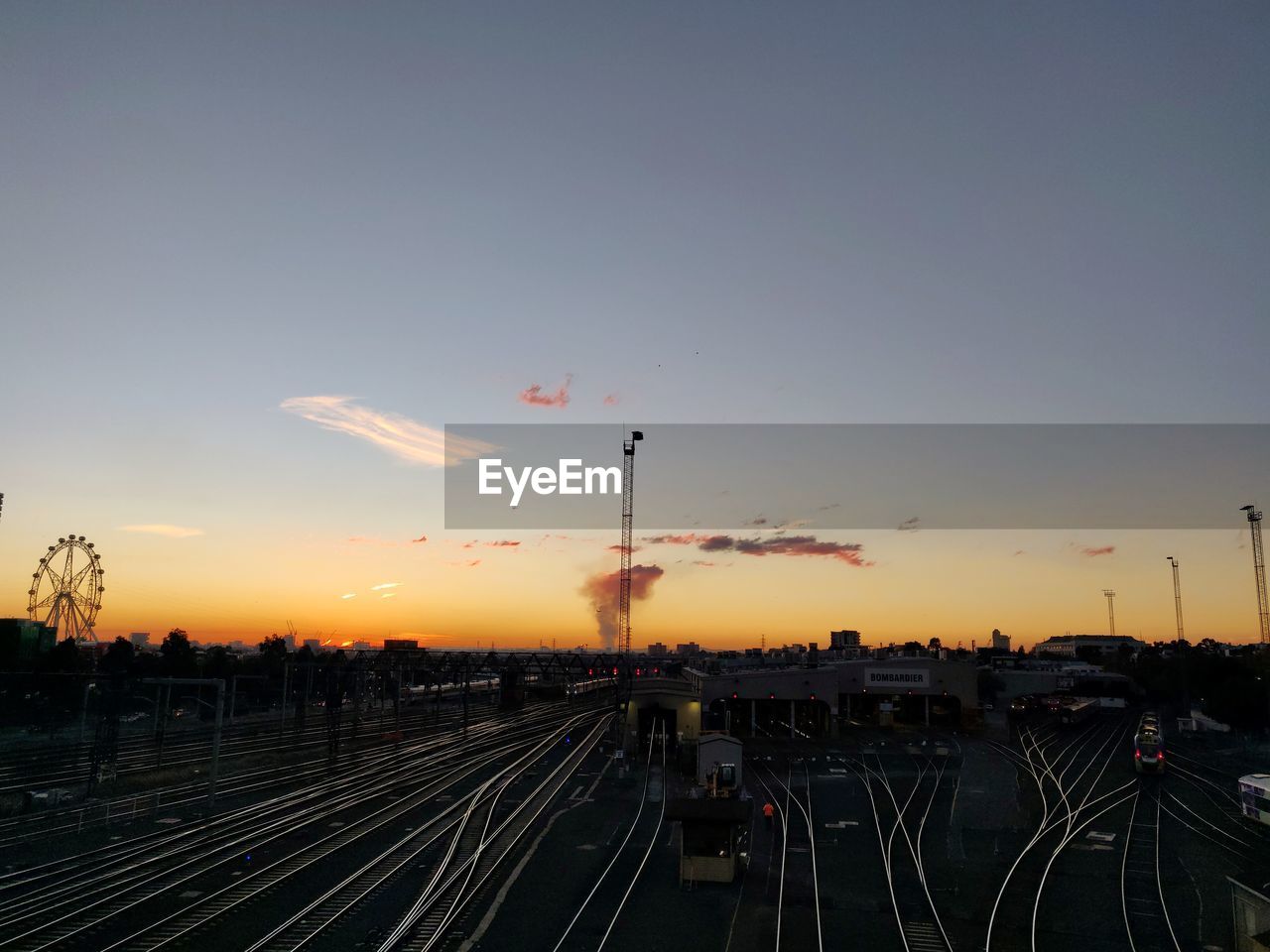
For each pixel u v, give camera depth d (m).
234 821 47.78
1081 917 32.16
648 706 89.44
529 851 41.59
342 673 93.94
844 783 62.16
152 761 71.19
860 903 33.56
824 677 93.94
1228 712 94.38
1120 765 72.62
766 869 38.56
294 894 33.62
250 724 106.31
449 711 136.00
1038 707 123.94
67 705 92.12
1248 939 27.56
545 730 103.00
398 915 31.34
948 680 102.12
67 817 48.16
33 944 27.77
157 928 29.44
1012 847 43.25
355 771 69.56
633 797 56.62
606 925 30.78
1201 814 51.81
